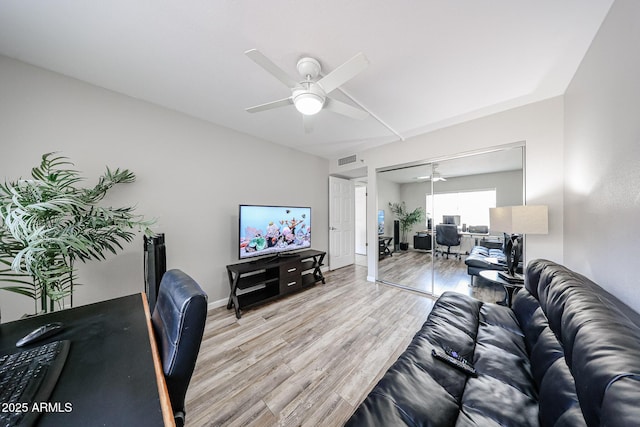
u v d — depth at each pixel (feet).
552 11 4.04
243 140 10.02
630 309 3.34
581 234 5.54
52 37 4.61
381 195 11.98
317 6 3.93
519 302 5.53
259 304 9.02
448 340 4.50
